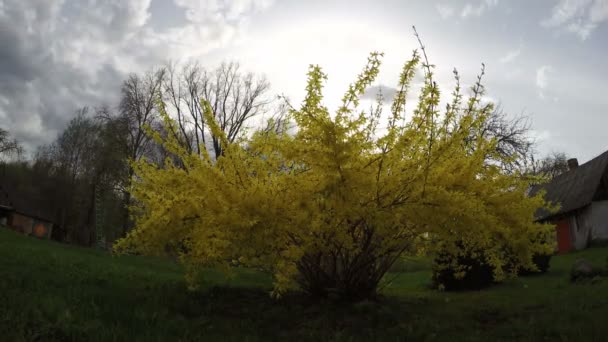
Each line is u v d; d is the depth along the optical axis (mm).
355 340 5934
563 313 6926
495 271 7906
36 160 45375
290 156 6215
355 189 6133
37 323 5102
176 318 6320
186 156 6922
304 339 5992
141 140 32594
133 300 6898
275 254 6422
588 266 10875
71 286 7184
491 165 7207
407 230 7113
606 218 25281
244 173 6762
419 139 6551
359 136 6242
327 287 7844
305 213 6164
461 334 6309
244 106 31594
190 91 30797
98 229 35875
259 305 7469
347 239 6559
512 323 6805
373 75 6078
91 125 43719
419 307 8031
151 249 6625
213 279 11055
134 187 7195
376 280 8109
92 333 5098
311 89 6121
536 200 7398
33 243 17391
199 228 6465
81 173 43219
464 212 6227
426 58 6109
